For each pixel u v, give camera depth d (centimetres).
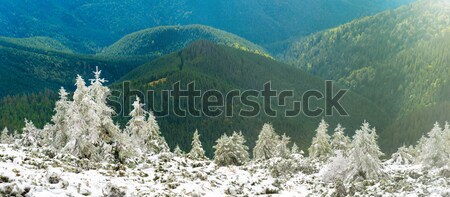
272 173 3984
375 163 3734
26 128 4659
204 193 2453
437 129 4212
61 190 1711
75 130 2972
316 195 3114
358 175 3741
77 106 3031
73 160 2577
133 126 5091
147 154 4038
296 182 3775
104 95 3180
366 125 3922
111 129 3100
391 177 3769
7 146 2680
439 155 4150
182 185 2522
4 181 1603
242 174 3750
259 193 2875
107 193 1811
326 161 5222
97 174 2295
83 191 1781
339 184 3048
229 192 2712
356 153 3797
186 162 3725
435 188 2830
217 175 3362
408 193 2808
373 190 3119
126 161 3075
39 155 2453
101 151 3028
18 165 2000
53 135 4250
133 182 2314
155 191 2158
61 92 4156
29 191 1583
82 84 3053
